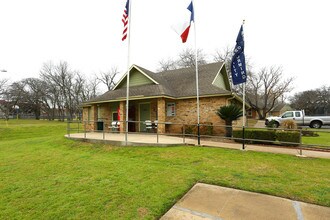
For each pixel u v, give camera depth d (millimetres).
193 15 10664
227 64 31234
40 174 5516
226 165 5520
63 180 4902
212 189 3969
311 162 5742
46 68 46719
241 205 3283
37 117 54250
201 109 13102
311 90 47281
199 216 2986
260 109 37625
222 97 12477
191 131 12375
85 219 3059
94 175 5137
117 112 16125
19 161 7191
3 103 48438
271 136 8695
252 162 5762
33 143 11383
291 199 3441
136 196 3744
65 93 47156
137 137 11000
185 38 10469
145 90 13695
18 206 3654
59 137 12484
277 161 5848
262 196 3590
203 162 5887
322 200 3363
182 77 16578
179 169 5301
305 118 18484
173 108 14164
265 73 34312
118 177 4867
